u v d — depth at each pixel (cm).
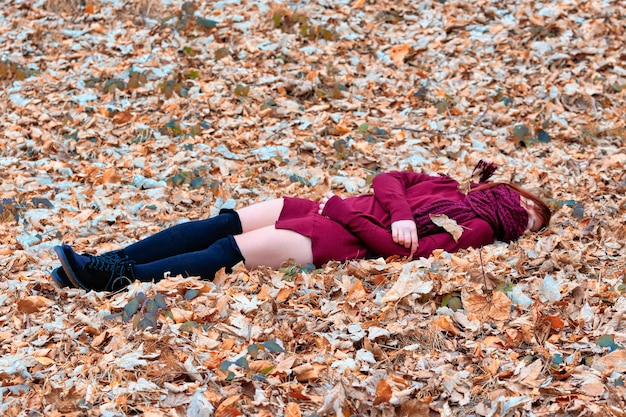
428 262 382
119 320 351
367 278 384
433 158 553
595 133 568
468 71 657
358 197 430
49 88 645
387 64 678
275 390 301
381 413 287
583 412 282
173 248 401
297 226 400
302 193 505
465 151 556
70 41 720
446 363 318
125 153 560
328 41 707
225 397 294
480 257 368
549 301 355
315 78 641
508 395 297
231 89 636
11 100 625
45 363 321
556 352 321
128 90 636
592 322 342
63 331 345
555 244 408
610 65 650
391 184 421
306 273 384
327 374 308
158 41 709
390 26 737
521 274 382
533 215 426
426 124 593
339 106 616
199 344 329
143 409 291
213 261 390
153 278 384
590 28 693
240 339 335
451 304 354
